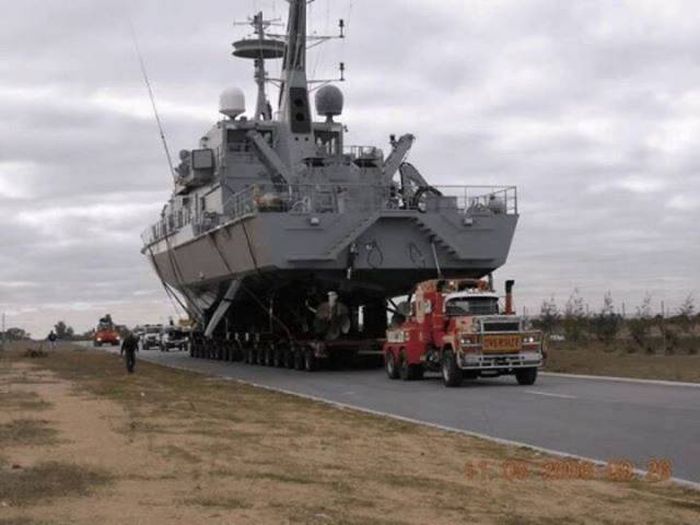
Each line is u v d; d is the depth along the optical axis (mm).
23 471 11555
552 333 55031
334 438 15789
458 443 15383
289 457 13305
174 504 9695
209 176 42531
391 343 32156
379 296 38562
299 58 41812
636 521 9547
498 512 9812
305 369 38031
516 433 16719
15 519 8906
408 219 35594
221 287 44938
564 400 22547
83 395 24062
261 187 37156
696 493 11156
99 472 11547
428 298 29531
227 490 10523
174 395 24609
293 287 38406
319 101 42656
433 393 25609
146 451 13492
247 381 31641
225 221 38875
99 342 92688
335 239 34688
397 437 16109
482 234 36344
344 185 36375
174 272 52188
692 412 19453
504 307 29281
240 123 41500
